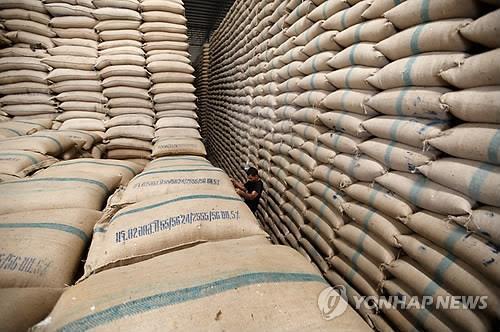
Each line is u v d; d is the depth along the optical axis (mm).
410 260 1322
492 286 964
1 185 1380
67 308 792
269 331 741
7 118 2713
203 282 840
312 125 2191
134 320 720
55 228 1091
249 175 3275
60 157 2191
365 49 1532
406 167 1271
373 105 1458
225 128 5617
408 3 1227
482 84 962
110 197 1587
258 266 938
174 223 1174
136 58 2816
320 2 2045
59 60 2646
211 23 8906
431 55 1159
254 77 3574
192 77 3109
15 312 749
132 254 1075
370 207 1555
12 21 2588
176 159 2275
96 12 2725
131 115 2930
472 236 1000
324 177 1959
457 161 1070
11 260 897
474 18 1025
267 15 3047
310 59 2129
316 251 2152
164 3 2955
